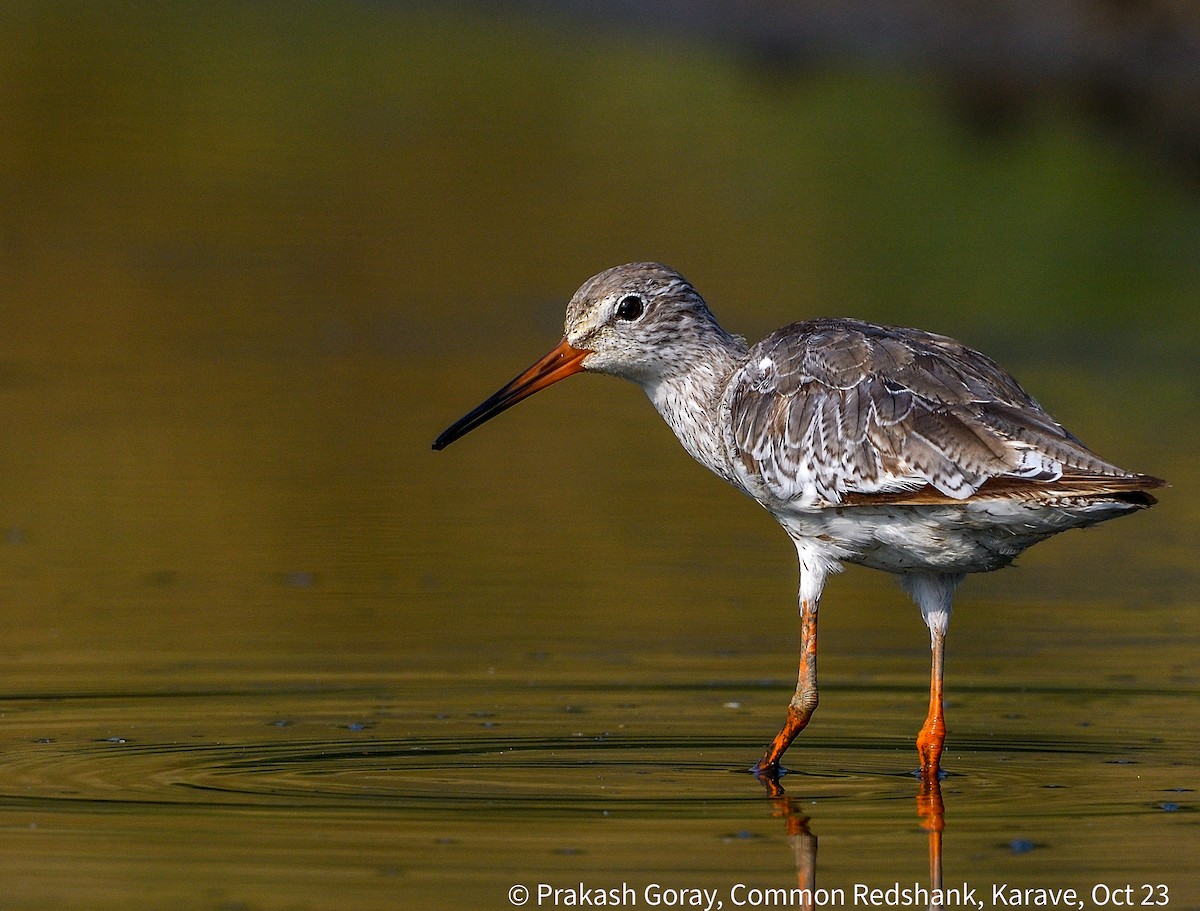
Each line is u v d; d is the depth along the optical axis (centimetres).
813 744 1174
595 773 1105
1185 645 1375
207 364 2248
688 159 3334
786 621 1447
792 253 2677
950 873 942
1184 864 951
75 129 3562
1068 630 1421
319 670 1311
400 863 948
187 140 3512
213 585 1514
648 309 1227
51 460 1861
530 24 4647
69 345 2319
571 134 3547
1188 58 3322
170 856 952
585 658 1348
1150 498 1001
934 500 1052
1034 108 3341
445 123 3678
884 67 3691
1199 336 2317
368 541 1647
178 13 4888
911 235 2775
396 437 1981
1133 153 3095
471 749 1148
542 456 1953
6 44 4344
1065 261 2633
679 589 1523
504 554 1612
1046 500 1019
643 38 4284
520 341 2328
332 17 4847
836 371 1112
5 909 884
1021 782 1088
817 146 3353
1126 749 1152
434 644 1373
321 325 2414
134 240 2825
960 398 1072
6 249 2745
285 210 3008
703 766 1126
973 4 3675
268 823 1002
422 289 2561
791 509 1130
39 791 1053
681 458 1961
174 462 1867
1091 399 2045
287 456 1905
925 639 1418
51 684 1272
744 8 4303
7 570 1547
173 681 1281
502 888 918
